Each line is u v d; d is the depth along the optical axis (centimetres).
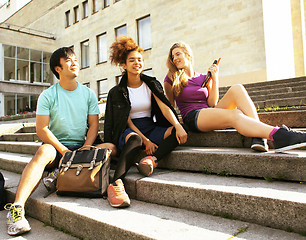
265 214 158
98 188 224
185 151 250
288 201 150
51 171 260
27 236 196
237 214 170
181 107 305
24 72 2047
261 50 1102
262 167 201
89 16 1894
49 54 2188
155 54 1484
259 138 221
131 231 158
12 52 1989
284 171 191
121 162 231
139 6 1583
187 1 1355
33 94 2069
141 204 211
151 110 299
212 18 1259
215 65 306
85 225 187
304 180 183
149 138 280
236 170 215
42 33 2333
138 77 287
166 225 165
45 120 262
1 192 260
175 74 300
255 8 1127
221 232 152
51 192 246
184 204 195
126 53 274
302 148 224
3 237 194
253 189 176
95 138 287
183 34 1362
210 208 182
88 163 230
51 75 2191
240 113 238
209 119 260
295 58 1466
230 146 273
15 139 599
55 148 258
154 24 1498
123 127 268
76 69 274
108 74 1748
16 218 201
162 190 207
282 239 140
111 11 1745
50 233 202
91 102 295
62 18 2122
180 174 237
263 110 462
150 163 231
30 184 221
